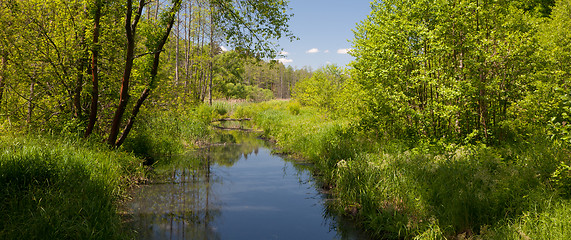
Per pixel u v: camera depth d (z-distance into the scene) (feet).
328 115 56.18
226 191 24.86
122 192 22.27
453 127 27.25
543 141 19.57
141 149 36.09
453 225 14.74
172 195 23.58
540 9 57.47
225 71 134.82
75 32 27.53
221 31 29.09
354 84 38.06
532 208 13.46
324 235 16.88
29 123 26.18
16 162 16.89
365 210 18.34
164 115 37.99
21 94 27.76
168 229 17.37
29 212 13.74
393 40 28.30
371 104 32.32
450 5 26.40
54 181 17.16
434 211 15.74
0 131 23.80
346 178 22.11
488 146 24.08
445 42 26.35
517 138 23.99
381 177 20.66
